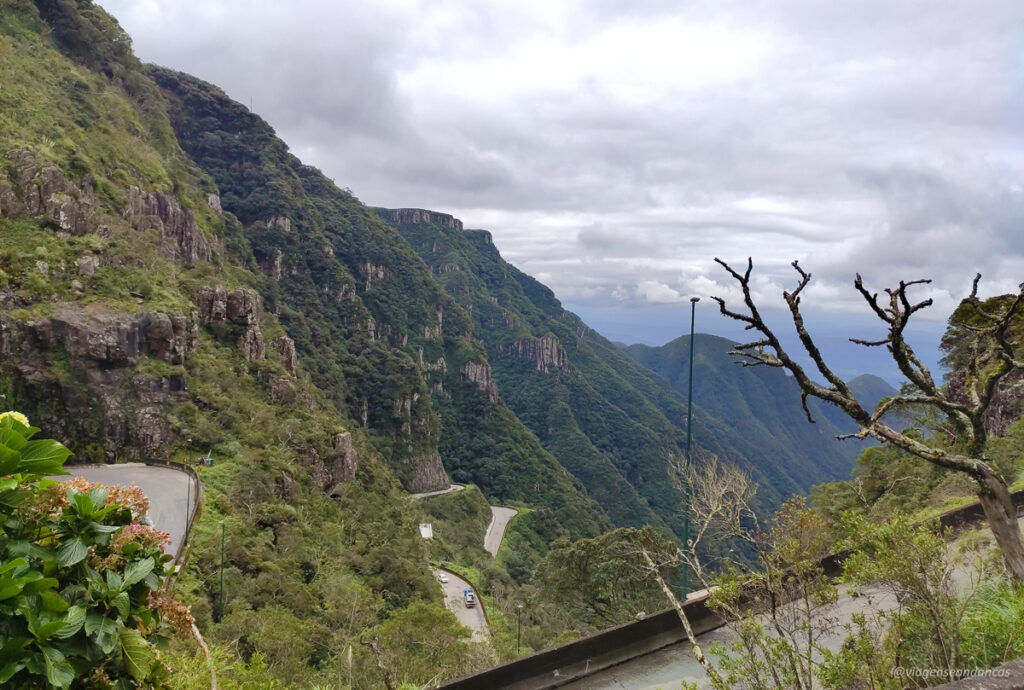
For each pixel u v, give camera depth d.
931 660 4.14
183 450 40.69
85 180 49.41
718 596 4.22
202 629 21.08
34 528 3.34
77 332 39.19
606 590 24.38
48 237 42.31
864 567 4.59
